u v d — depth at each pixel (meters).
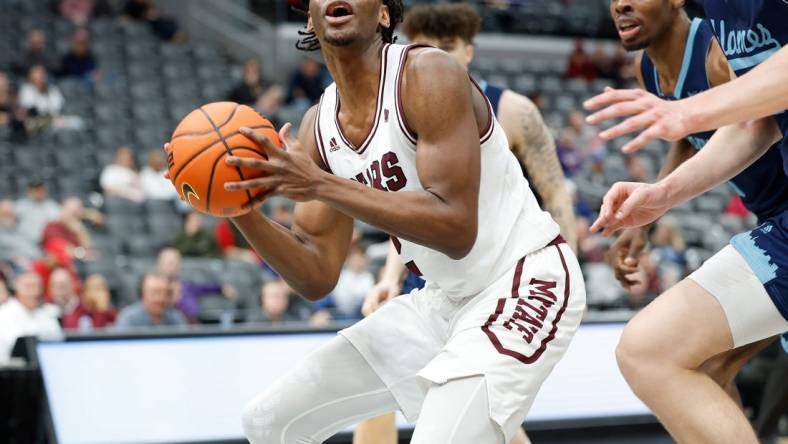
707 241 10.85
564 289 2.76
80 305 6.95
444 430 2.58
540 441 5.45
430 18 3.99
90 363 4.85
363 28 2.60
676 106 2.30
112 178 10.05
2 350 6.25
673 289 2.75
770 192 3.36
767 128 2.96
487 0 16.16
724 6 2.84
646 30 3.28
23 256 8.60
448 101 2.53
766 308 2.67
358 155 2.75
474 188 2.53
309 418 3.04
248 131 2.34
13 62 12.56
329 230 2.97
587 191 11.79
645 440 5.61
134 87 12.88
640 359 2.69
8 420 4.68
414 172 2.67
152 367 4.95
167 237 9.59
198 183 2.44
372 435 3.79
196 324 7.20
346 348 3.01
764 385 6.11
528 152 3.94
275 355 5.18
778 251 2.67
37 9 14.05
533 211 2.84
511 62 15.88
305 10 2.98
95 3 14.55
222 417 5.01
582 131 13.16
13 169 10.53
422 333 2.97
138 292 8.23
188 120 2.49
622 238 3.59
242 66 14.62
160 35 14.55
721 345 2.68
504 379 2.61
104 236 9.29
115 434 4.81
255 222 2.79
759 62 2.77
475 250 2.73
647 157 13.09
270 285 7.22
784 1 2.63
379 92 2.65
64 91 12.27
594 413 5.52
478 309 2.74
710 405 2.66
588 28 16.52
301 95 13.31
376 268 8.90
